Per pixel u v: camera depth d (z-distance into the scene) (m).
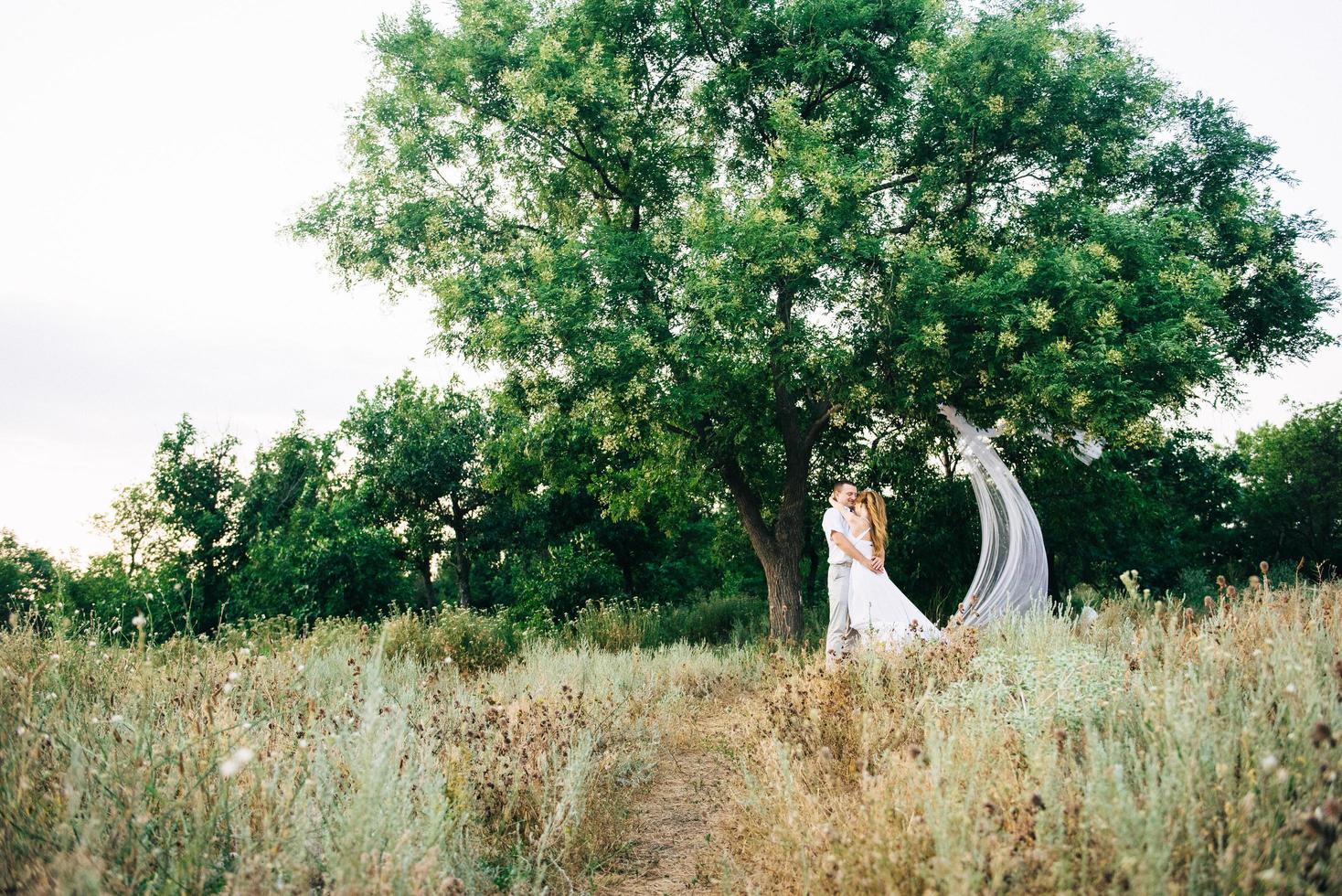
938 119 11.76
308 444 34.25
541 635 13.20
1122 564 19.59
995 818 2.68
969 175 11.89
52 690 4.21
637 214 13.80
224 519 33.19
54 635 5.30
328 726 4.27
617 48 13.29
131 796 2.87
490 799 4.12
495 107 12.95
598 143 13.09
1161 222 10.58
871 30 12.65
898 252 10.80
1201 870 2.24
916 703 4.36
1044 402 9.55
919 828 2.78
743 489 13.16
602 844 4.14
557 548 20.25
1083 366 9.01
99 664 5.12
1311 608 4.60
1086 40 11.61
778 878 3.32
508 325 10.57
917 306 10.09
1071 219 11.16
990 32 10.89
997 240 12.00
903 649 5.41
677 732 6.36
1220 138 12.78
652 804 4.91
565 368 11.06
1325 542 29.92
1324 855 2.24
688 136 14.00
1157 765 2.69
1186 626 4.54
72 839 2.57
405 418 27.86
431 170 13.30
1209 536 30.58
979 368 10.35
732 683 8.66
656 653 10.69
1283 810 2.44
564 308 10.56
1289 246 12.84
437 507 28.36
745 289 10.18
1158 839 2.27
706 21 12.96
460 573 28.88
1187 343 9.12
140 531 32.66
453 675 8.21
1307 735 2.66
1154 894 2.15
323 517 19.70
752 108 13.09
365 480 27.95
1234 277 12.25
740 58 12.97
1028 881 2.39
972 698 4.17
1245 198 12.22
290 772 3.37
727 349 10.96
